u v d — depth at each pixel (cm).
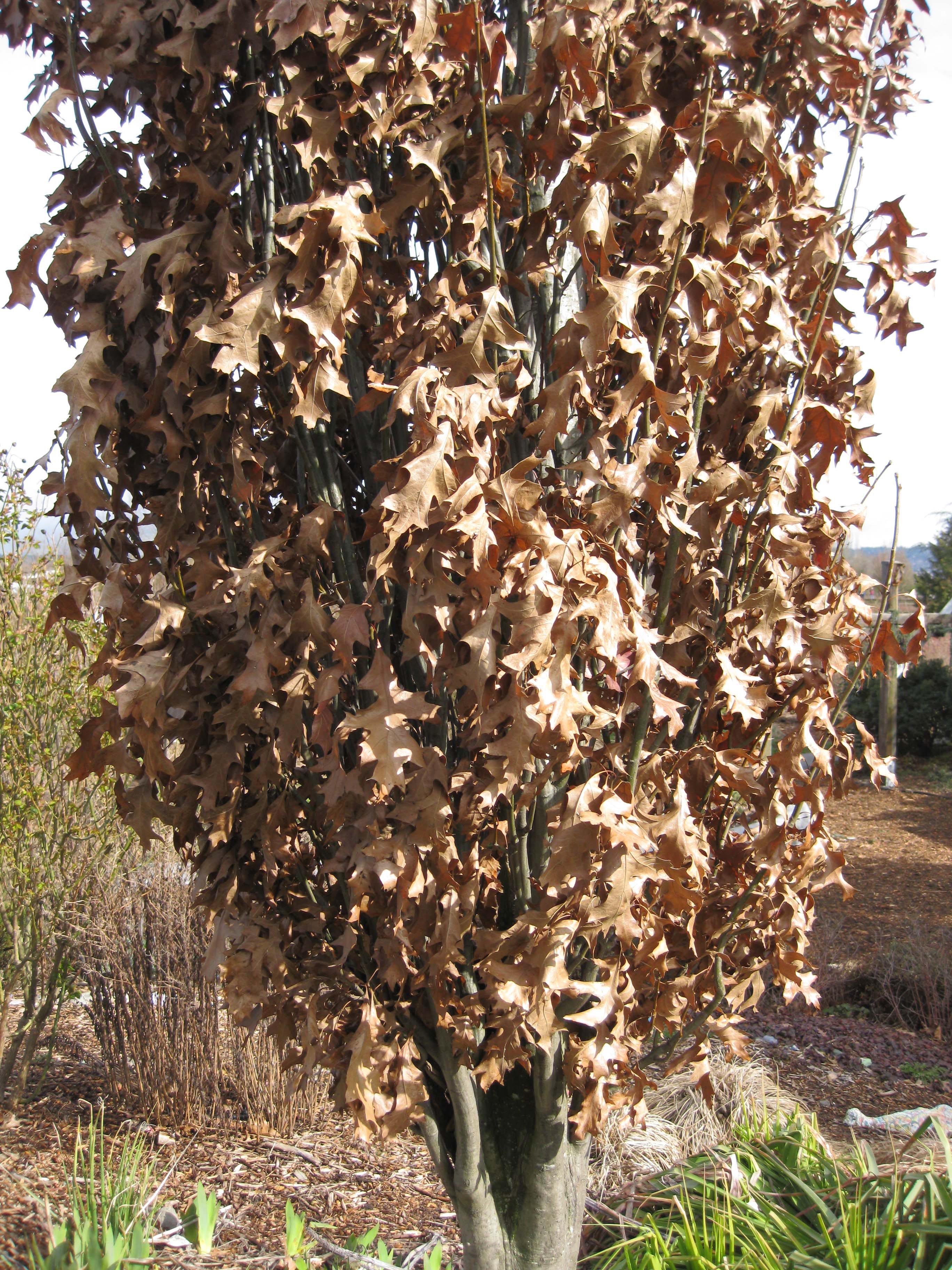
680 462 136
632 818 129
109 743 349
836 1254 186
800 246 157
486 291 129
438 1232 248
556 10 128
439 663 130
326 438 142
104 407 131
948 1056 403
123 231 131
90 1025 413
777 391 148
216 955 146
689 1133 294
